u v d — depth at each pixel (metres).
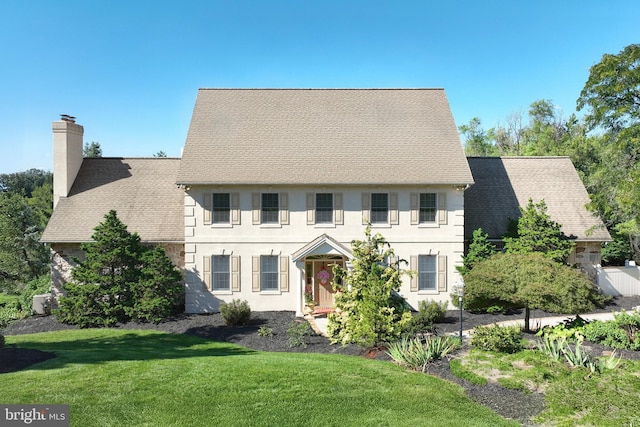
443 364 13.76
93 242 22.48
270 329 18.59
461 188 22.67
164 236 23.30
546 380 12.23
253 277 22.62
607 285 24.58
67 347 16.17
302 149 23.47
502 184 26.47
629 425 9.75
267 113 25.27
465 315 21.27
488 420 10.09
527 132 56.84
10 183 83.12
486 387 12.05
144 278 21.03
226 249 22.53
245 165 22.62
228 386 11.04
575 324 17.20
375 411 10.09
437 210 22.77
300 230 22.67
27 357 13.46
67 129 24.73
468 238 24.02
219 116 24.95
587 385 11.70
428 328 18.08
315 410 9.95
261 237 22.62
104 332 19.12
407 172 22.52
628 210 22.50
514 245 22.56
